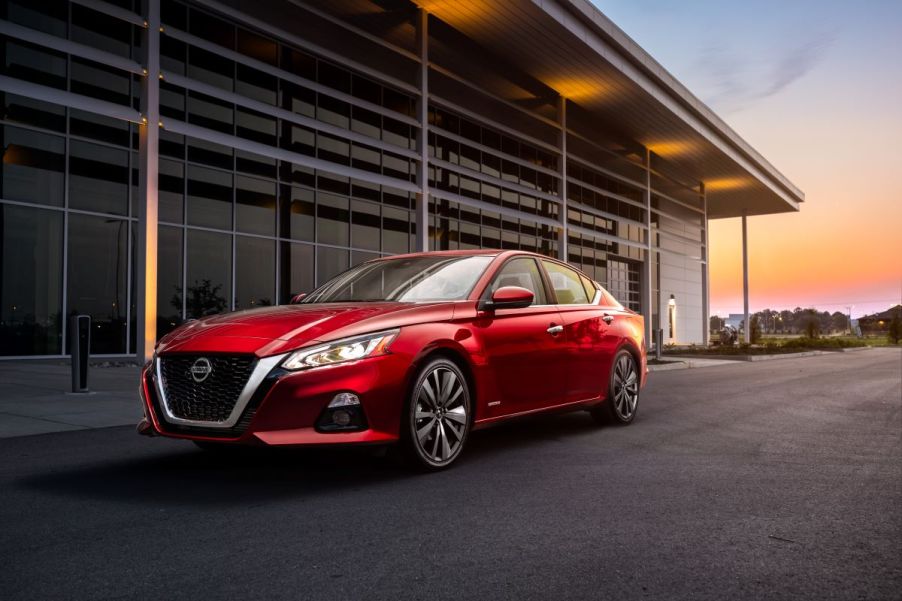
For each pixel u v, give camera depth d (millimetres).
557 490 4020
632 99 26703
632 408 6750
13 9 14445
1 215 14102
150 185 13852
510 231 25359
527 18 19953
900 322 63031
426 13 19891
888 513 3572
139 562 2760
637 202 33438
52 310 14758
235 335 4129
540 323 5445
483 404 4816
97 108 13141
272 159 17828
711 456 5141
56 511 3506
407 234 21156
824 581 2611
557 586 2533
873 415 7777
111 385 10094
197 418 4051
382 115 19969
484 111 24094
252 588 2488
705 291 41750
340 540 3057
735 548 2992
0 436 5781
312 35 18906
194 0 15781
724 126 32594
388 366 4141
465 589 2496
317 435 3900
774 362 21734
